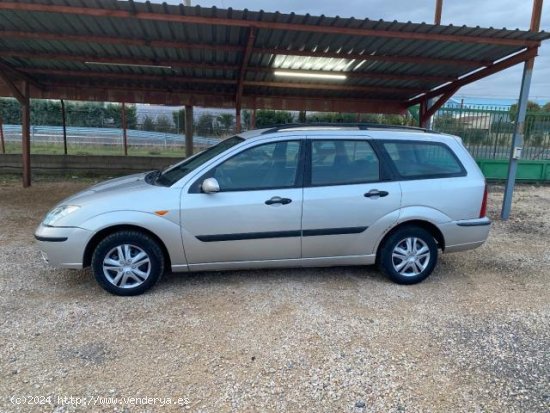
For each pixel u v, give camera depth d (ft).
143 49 24.71
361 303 12.73
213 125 46.62
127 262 12.59
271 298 12.88
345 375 9.17
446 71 28.50
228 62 27.55
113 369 9.16
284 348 10.15
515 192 36.11
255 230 12.92
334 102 37.17
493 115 39.52
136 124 46.50
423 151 14.28
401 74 29.48
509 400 8.50
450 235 14.17
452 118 39.29
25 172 31.96
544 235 21.89
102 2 17.53
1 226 20.62
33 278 13.97
